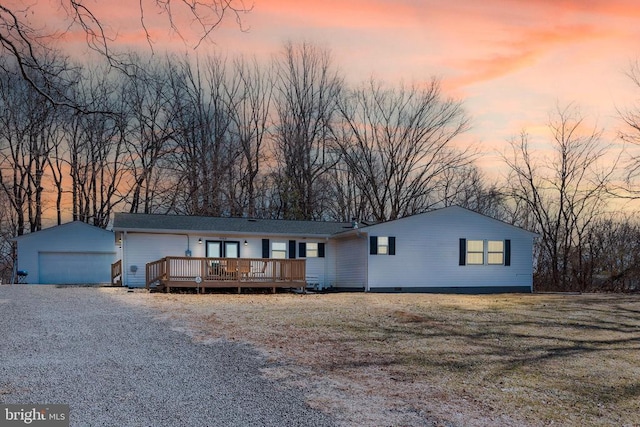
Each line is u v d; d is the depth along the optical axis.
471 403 6.88
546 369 8.91
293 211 35.50
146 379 7.27
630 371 8.91
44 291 18.72
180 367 8.02
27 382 6.89
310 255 23.55
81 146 32.47
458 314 14.95
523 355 9.89
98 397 6.37
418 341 10.90
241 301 17.06
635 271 30.11
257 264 20.48
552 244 33.59
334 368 8.39
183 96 34.16
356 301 17.72
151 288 20.31
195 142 35.50
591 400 7.29
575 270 32.62
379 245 21.53
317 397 6.78
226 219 23.78
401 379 7.89
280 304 16.45
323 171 37.88
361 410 6.34
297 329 11.77
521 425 6.15
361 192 37.47
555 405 6.98
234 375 7.68
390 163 37.38
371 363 8.84
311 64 38.38
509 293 22.75
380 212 37.12
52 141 32.50
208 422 5.67
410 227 21.94
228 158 36.62
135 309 14.20
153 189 34.34
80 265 25.30
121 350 9.06
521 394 7.41
